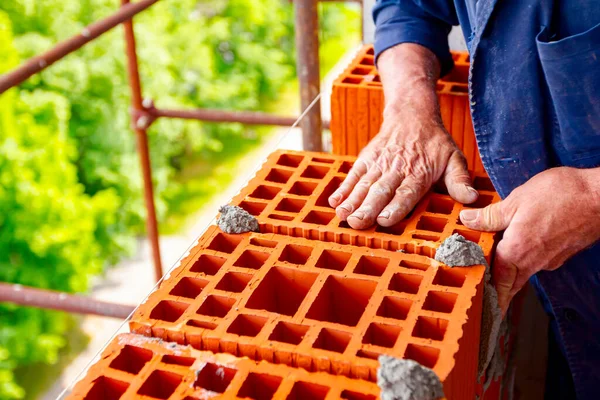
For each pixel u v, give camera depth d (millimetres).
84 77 7324
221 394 764
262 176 1052
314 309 848
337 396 754
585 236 951
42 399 6621
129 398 765
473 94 1017
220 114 1924
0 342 6355
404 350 786
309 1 1585
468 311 827
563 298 1068
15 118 6547
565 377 1241
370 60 1356
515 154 1017
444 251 894
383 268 903
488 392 1046
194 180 9070
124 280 7645
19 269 6559
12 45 6652
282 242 932
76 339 7148
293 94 10250
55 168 6695
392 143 1056
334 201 990
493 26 975
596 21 932
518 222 942
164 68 7941
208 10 9477
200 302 850
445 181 1028
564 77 940
